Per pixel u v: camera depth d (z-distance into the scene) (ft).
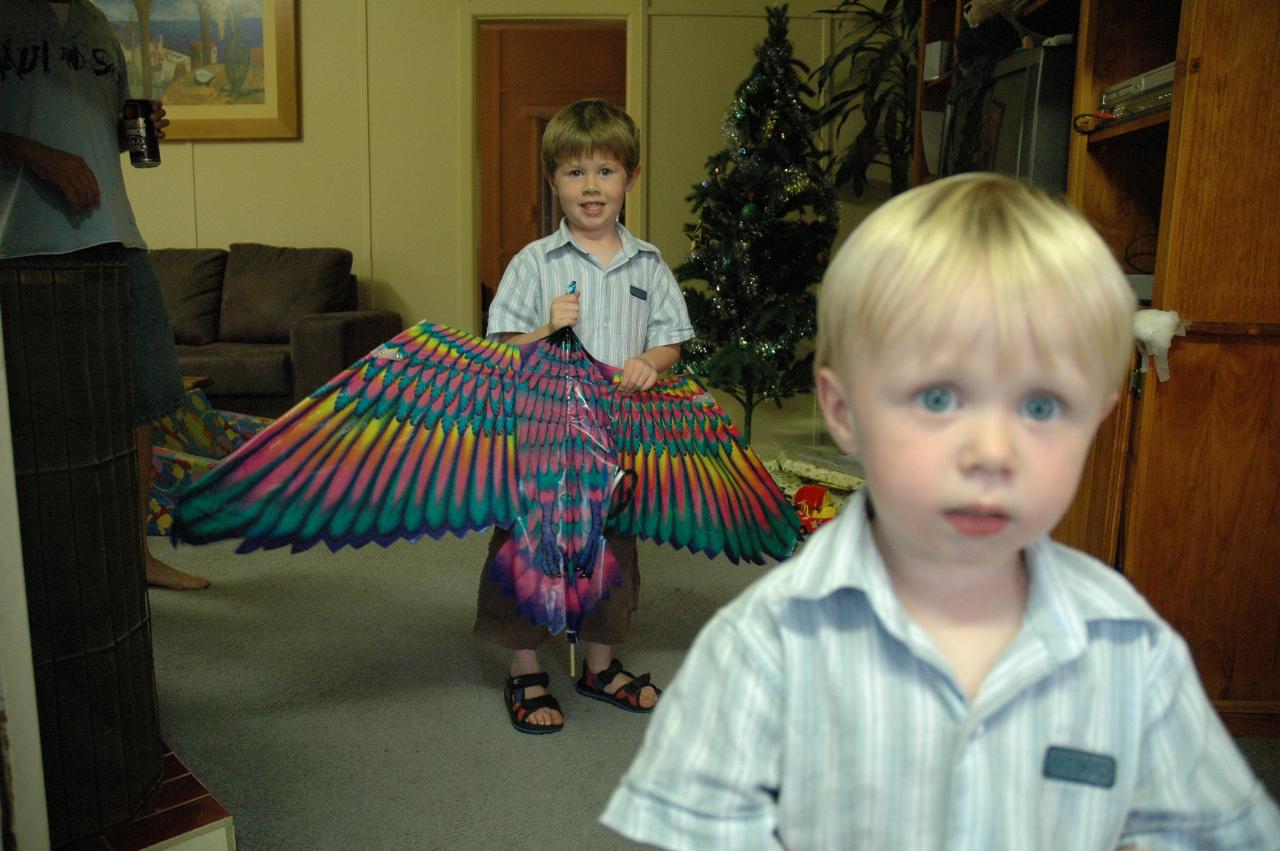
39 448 3.81
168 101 16.08
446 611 8.04
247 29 15.90
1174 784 2.00
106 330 4.13
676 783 2.09
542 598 5.65
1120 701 1.99
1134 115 6.31
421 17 16.05
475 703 6.24
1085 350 1.74
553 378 5.67
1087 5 6.86
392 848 4.60
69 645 3.92
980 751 1.93
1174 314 5.51
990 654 2.02
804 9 15.92
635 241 6.22
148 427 7.66
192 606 8.07
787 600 2.07
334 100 16.22
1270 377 5.64
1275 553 5.76
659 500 5.90
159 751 4.50
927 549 1.86
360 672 6.72
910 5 13.73
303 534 5.03
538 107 23.03
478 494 5.49
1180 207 5.51
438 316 16.69
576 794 5.12
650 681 6.39
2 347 3.41
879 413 1.83
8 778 3.43
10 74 5.08
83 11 5.79
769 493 6.04
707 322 13.17
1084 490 6.33
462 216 16.47
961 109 9.04
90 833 4.04
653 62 15.89
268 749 5.59
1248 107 5.41
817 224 12.94
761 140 12.77
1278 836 1.97
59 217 5.20
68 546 3.91
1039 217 1.81
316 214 16.49
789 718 2.05
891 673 1.99
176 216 16.47
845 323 1.90
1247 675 5.82
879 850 2.01
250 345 14.55
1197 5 5.35
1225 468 5.71
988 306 1.71
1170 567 5.79
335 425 5.15
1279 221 5.50
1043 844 1.95
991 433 1.73
